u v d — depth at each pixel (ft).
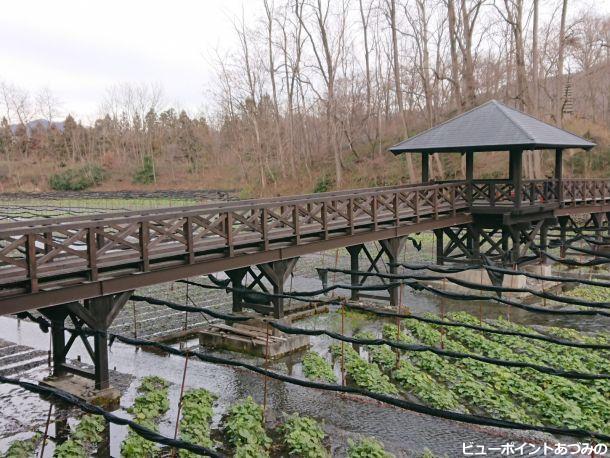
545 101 134.31
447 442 24.84
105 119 206.39
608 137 113.60
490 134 50.72
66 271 25.25
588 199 65.26
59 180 178.29
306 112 130.00
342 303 28.32
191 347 38.50
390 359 34.27
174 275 29.53
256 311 38.42
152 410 26.78
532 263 56.90
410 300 51.08
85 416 25.88
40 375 33.09
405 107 134.10
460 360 34.27
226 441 24.81
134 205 122.01
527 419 26.63
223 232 31.94
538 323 43.68
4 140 201.05
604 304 24.73
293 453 23.70
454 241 53.88
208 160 184.14
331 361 35.09
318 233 39.19
